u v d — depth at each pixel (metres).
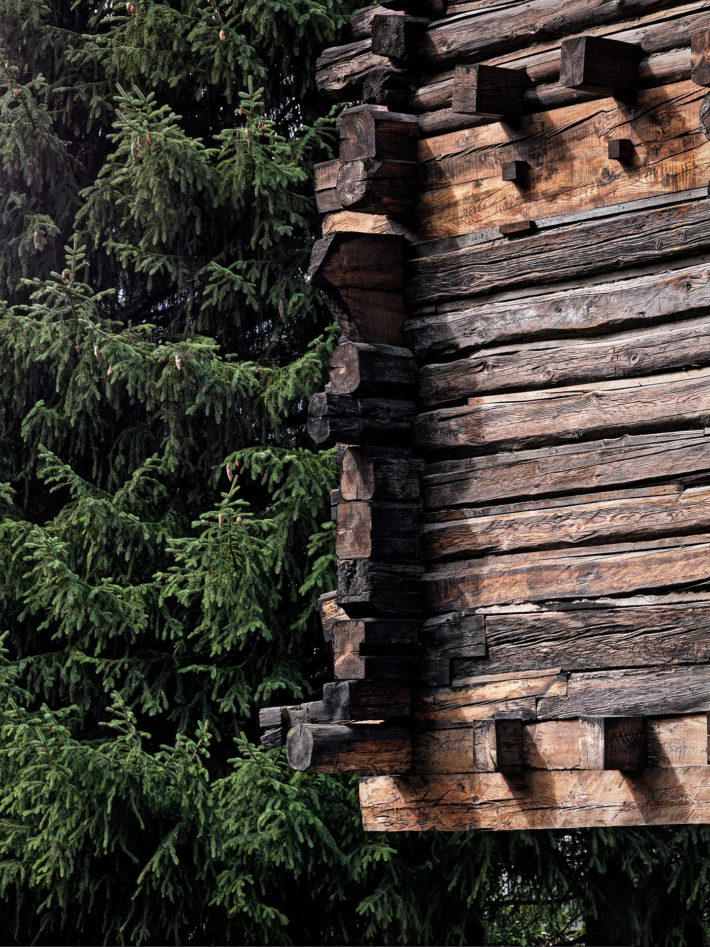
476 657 7.17
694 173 6.75
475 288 7.41
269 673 11.31
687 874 10.55
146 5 11.59
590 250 7.03
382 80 7.79
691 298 6.71
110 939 10.70
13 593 11.05
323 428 7.29
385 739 7.27
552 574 6.98
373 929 10.61
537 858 10.92
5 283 12.30
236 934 10.71
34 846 9.93
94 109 12.03
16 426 12.05
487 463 7.28
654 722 6.58
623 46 6.83
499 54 7.50
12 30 12.01
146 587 10.81
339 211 7.91
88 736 11.40
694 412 6.64
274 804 9.95
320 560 10.57
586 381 7.02
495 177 7.40
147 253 11.59
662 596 6.66
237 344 12.36
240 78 11.98
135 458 11.80
